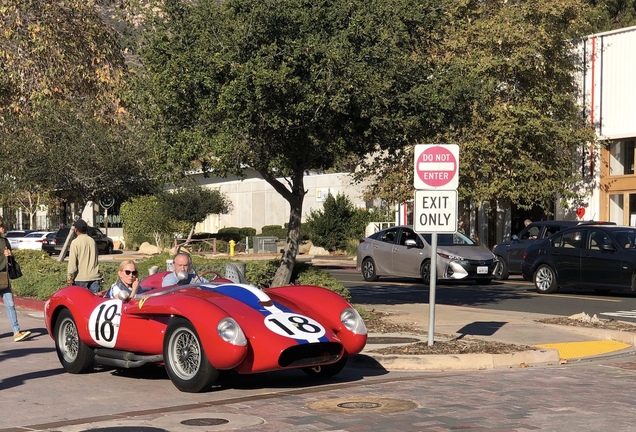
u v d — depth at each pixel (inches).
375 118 582.9
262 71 532.4
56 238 1882.4
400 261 1008.2
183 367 375.9
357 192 1808.6
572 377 407.8
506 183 1215.6
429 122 624.1
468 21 1261.1
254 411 331.6
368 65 580.7
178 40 590.6
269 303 387.5
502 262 1059.3
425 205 463.5
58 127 1139.3
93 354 421.7
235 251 1966.0
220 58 557.0
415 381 397.1
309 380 405.1
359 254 1068.5
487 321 604.7
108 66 909.2
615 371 428.5
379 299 802.2
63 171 1157.1
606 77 1338.6
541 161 1269.7
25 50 894.4
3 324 625.9
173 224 2006.6
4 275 530.3
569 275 836.6
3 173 1242.6
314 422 309.4
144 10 605.9
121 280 416.5
